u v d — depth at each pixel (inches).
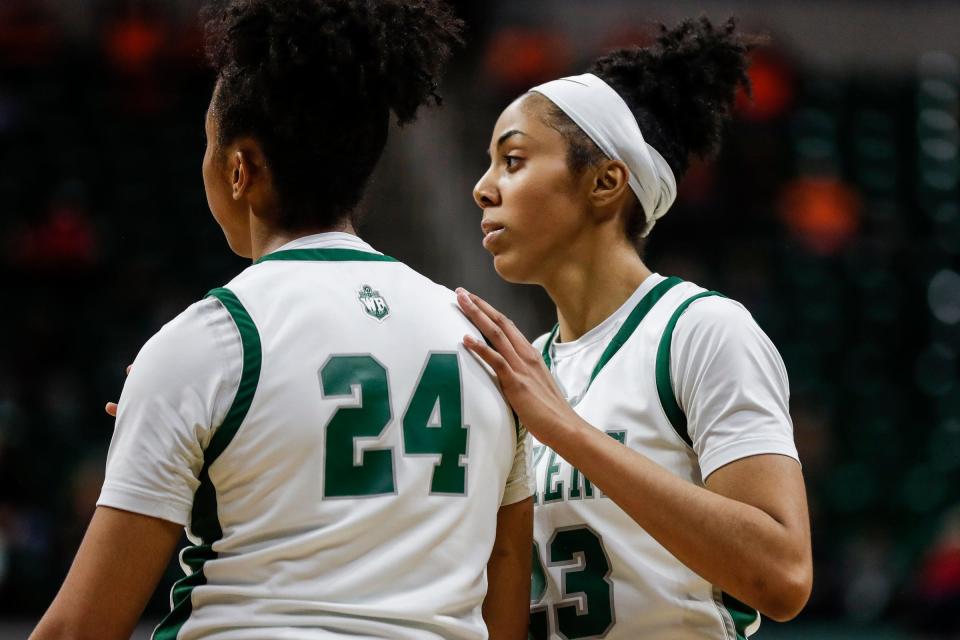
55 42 885.8
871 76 934.4
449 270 705.6
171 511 136.6
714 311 179.0
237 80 151.2
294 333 142.9
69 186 818.8
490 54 855.7
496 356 156.6
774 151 855.1
